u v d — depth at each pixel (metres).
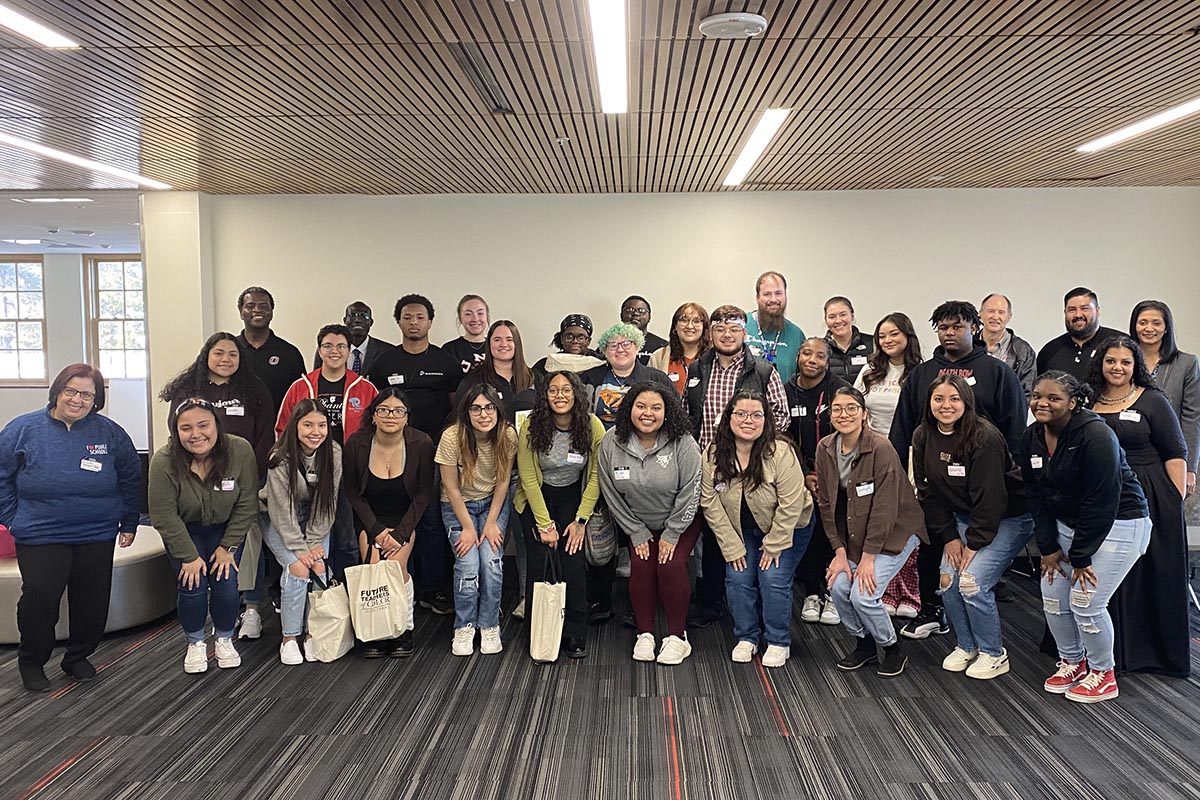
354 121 4.77
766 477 4.11
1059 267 7.09
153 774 3.19
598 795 3.03
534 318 7.24
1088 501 3.54
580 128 4.93
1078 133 5.16
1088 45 3.61
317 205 7.21
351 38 3.47
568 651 4.36
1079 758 3.27
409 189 6.97
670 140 5.26
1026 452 3.78
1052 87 4.21
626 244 7.18
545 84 4.09
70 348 13.21
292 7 3.14
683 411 4.25
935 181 6.75
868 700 3.81
